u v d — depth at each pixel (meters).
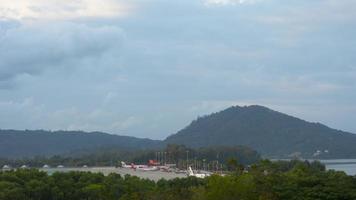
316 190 117.75
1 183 175.88
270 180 122.00
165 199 131.50
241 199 106.38
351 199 116.25
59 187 184.88
